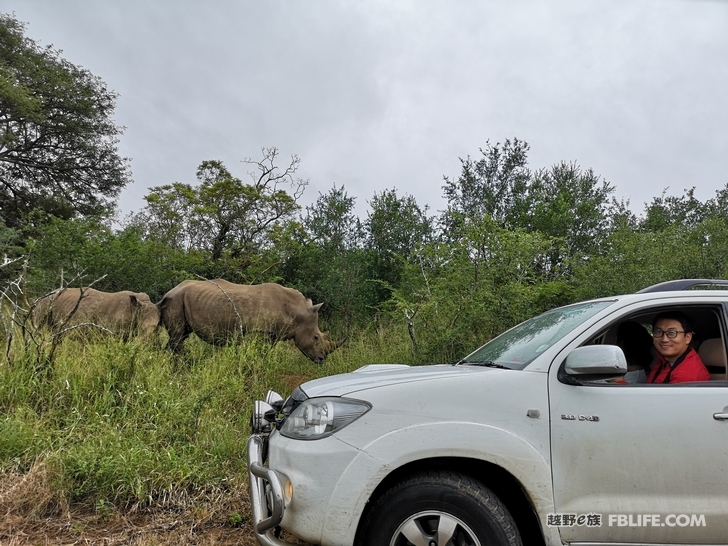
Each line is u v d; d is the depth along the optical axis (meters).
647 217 17.47
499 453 2.91
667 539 2.95
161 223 17.78
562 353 3.16
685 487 2.95
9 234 14.52
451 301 8.47
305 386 3.62
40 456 4.77
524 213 14.61
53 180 27.22
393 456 2.91
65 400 5.84
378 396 3.08
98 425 5.30
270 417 3.88
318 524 2.90
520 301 8.14
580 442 2.97
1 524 4.03
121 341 6.86
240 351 7.81
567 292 8.95
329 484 2.92
